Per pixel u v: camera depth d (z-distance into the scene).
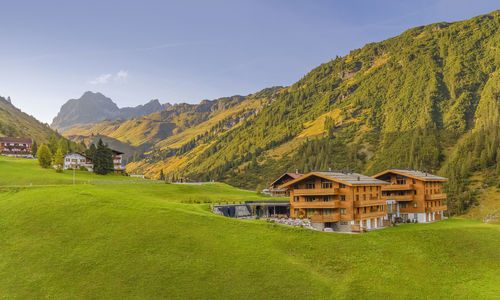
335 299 55.78
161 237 67.81
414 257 68.69
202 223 74.06
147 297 53.81
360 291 58.06
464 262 69.31
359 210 89.44
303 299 55.31
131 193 120.81
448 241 75.44
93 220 72.94
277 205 114.94
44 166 156.75
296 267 61.91
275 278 58.91
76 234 68.38
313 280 59.31
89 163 178.12
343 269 63.25
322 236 72.25
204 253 63.97
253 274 59.47
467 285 62.28
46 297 53.47
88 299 53.09
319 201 91.50
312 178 94.38
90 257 61.91
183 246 65.50
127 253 63.00
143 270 59.09
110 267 59.56
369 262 65.56
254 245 67.38
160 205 85.31
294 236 71.38
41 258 61.66
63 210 76.81
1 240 66.88
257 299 54.78
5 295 53.78
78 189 91.19
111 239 66.81
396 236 75.56
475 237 78.00
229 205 105.31
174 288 55.66
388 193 112.81
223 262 61.91
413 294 58.56
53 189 90.06
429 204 110.25
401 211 111.31
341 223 88.19
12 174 132.38
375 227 95.19
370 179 99.50
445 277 64.25
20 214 75.50
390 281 61.12
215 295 54.91
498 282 63.84
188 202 111.31
